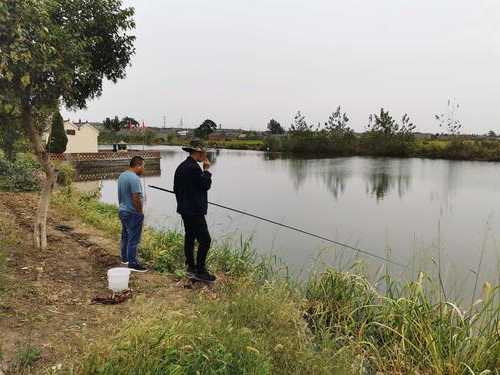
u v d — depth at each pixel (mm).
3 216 7754
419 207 17812
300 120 71250
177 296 4543
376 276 5875
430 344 3527
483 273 8008
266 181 28141
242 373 2838
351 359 3504
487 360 3348
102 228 7969
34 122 5879
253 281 5344
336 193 22250
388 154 61125
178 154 64375
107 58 5805
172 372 2650
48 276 4758
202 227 5016
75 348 3104
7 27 4145
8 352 2988
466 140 58969
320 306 4688
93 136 39500
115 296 4297
